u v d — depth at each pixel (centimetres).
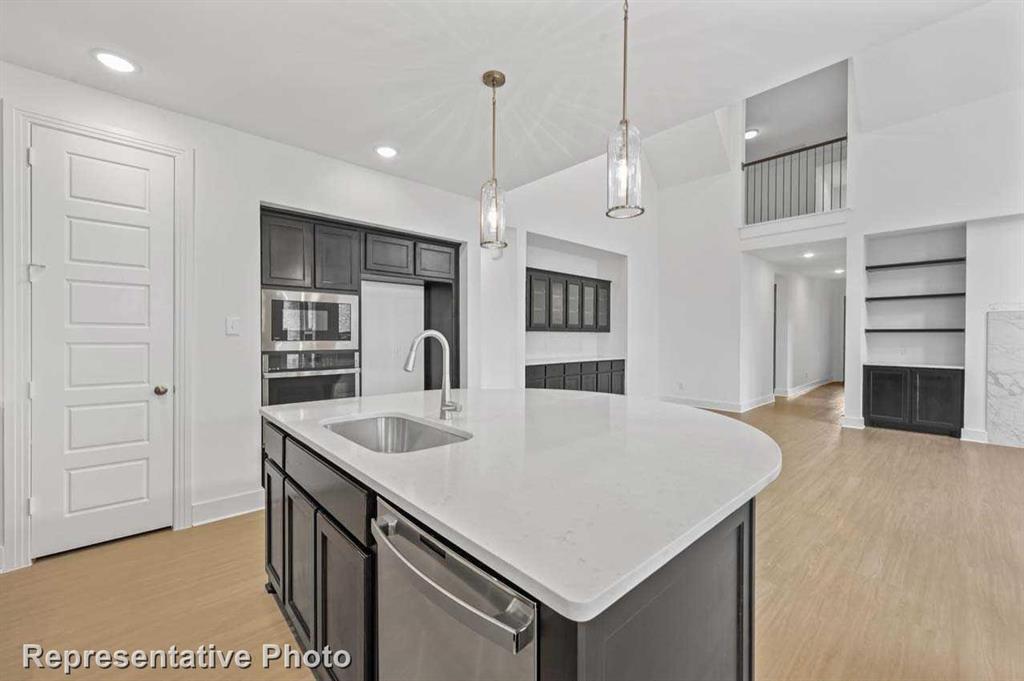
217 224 284
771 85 238
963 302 509
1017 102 447
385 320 385
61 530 236
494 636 71
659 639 81
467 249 430
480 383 441
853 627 180
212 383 283
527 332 607
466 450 130
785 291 830
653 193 739
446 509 87
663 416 183
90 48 209
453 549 84
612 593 61
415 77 232
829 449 445
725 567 104
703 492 96
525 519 82
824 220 580
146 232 260
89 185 242
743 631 111
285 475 175
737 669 109
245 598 200
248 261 297
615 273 702
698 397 702
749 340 688
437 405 210
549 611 66
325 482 137
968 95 467
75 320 239
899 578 214
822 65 220
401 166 351
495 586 74
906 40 462
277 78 233
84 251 241
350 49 210
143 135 258
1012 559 231
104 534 248
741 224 661
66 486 237
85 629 179
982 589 204
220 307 286
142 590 205
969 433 481
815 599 199
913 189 509
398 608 100
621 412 193
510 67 223
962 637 173
